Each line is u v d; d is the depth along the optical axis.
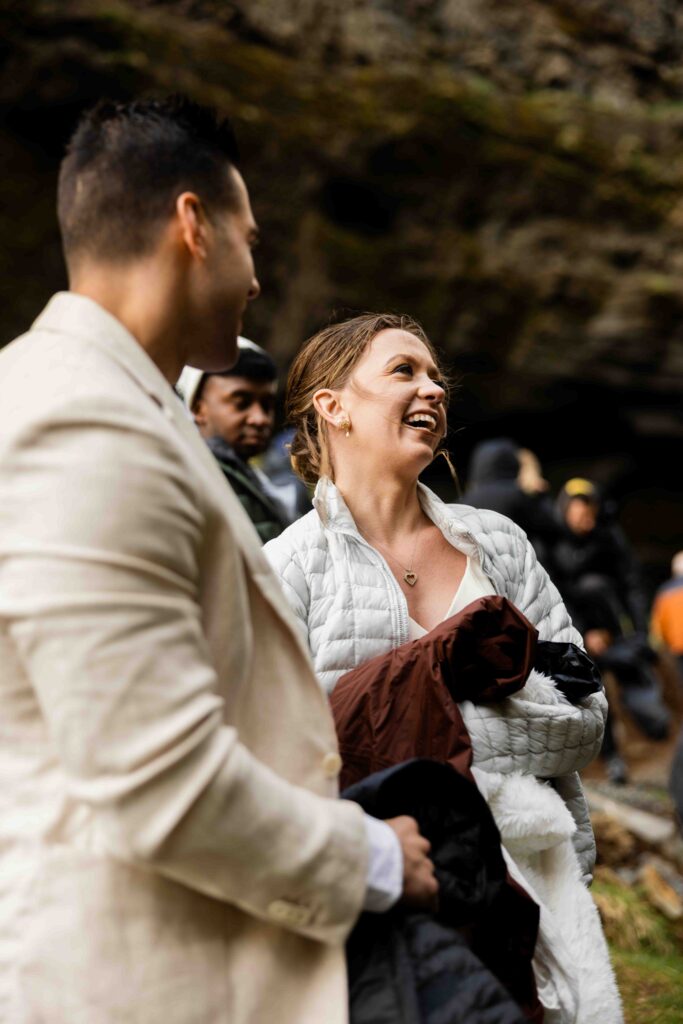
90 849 1.31
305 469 2.38
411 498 2.28
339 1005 1.37
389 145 14.38
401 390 2.22
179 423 1.44
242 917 1.39
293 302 14.64
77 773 1.23
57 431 1.28
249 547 1.45
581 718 2.02
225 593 1.41
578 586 7.59
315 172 14.37
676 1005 3.52
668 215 14.90
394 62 14.80
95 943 1.29
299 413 2.35
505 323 14.95
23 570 1.24
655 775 7.29
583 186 14.82
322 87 14.38
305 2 14.70
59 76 13.59
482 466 6.90
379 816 1.59
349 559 2.13
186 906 1.34
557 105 15.12
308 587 2.11
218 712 1.30
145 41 13.82
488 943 1.72
